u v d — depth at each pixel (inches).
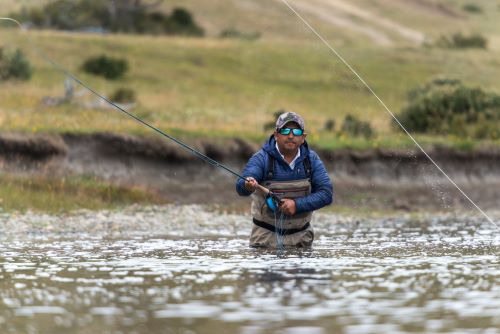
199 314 853.2
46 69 4832.7
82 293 976.3
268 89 5007.4
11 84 4210.1
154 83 4953.3
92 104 3747.5
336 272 1135.6
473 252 1382.9
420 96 4232.3
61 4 7347.4
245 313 858.1
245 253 1348.4
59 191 2429.9
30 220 2007.9
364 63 5885.8
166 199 2659.9
